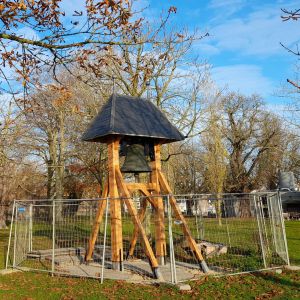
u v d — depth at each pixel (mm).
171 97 19203
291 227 24469
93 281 8711
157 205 10914
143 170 10523
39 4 6508
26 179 31109
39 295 7535
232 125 42656
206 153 28969
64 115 23969
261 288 7805
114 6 6426
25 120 19125
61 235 13914
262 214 11383
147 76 10086
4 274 9758
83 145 22297
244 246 12219
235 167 41875
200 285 8094
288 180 12523
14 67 6871
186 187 44562
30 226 12797
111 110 10758
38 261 11602
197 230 13820
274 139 41844
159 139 11281
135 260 11203
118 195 10375
